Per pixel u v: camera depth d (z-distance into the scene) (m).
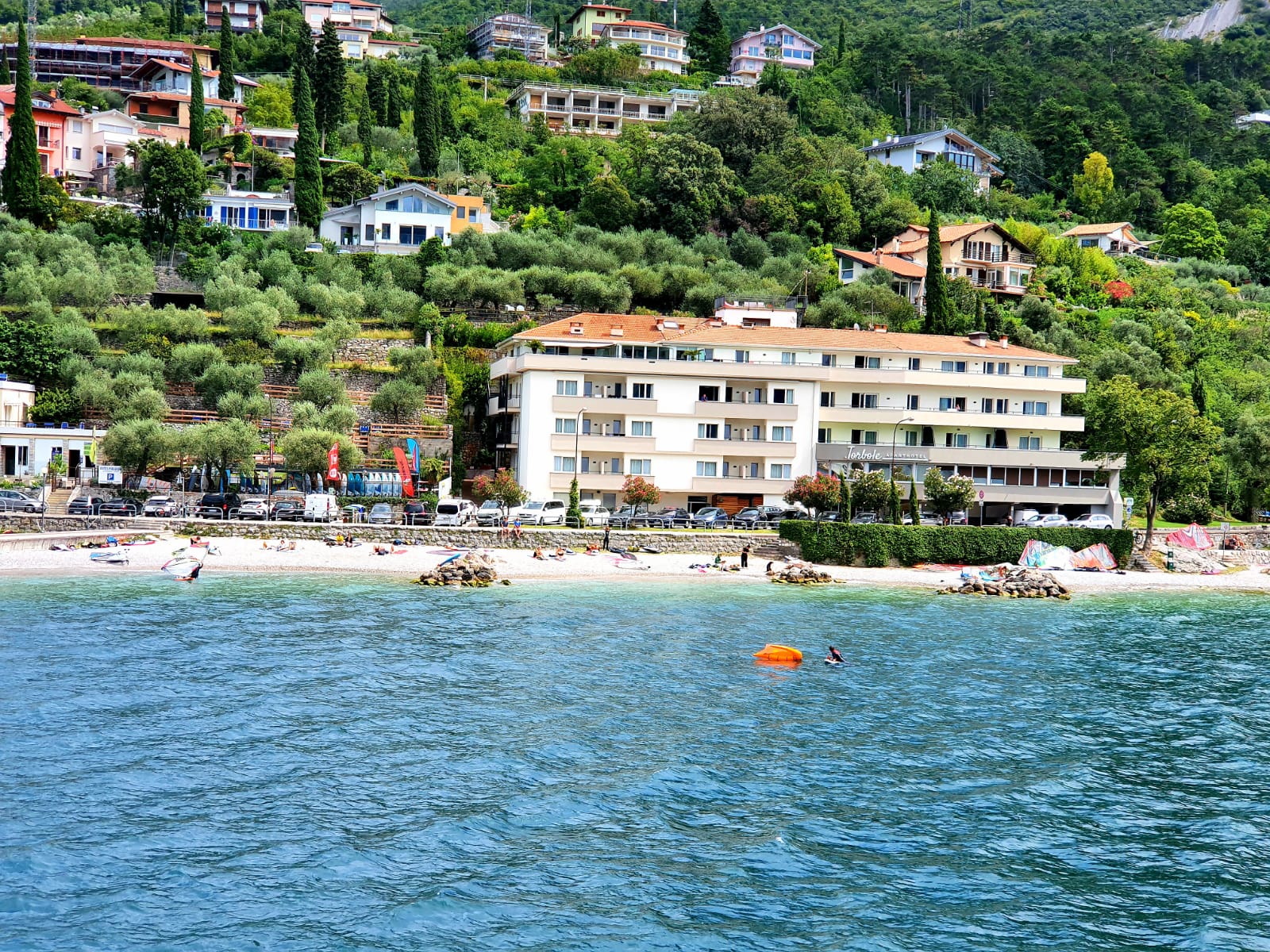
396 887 35.97
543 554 98.38
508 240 158.00
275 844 38.50
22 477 102.94
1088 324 165.25
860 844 40.47
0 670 56.59
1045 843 41.00
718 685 60.78
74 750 45.91
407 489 108.19
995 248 179.25
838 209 189.38
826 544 104.81
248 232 160.88
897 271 165.12
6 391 106.38
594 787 44.72
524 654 65.81
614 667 63.56
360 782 44.19
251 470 103.31
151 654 61.12
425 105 191.75
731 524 111.69
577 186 190.75
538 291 150.00
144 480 107.00
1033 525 114.06
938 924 34.94
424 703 54.88
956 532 107.44
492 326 138.75
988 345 129.50
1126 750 52.06
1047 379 125.69
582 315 128.88
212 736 48.44
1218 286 199.50
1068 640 77.75
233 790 42.81
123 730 48.59
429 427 119.38
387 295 143.50
